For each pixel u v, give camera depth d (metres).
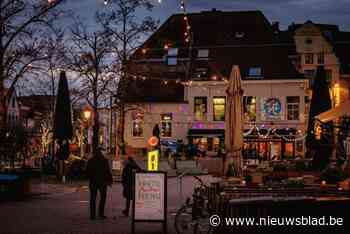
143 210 12.87
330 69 57.00
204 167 41.56
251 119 54.06
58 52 30.03
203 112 54.34
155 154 21.59
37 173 32.31
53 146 34.69
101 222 14.84
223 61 56.31
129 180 16.30
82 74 40.25
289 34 61.25
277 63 55.25
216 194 11.82
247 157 50.12
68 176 31.45
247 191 11.78
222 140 53.28
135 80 49.09
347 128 18.80
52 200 21.03
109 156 39.88
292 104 53.78
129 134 54.56
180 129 54.34
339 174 16.64
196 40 58.84
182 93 55.31
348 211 8.80
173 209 17.94
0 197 20.70
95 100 40.28
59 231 13.11
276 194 11.34
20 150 30.34
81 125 46.53
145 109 50.38
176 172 38.47
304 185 13.51
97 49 40.25
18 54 26.86
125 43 41.91
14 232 12.90
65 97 30.05
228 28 59.72
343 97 57.22
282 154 52.78
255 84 54.22
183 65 56.44
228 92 19.86
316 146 22.47
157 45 58.78
